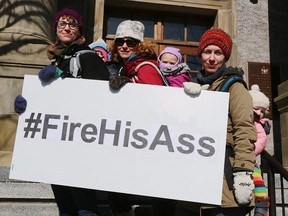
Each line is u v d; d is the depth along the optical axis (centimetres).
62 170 238
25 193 356
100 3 783
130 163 234
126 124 239
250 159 204
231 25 827
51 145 243
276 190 393
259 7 857
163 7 836
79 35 261
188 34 863
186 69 286
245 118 211
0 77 546
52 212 356
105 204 344
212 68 241
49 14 603
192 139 229
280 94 649
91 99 245
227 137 226
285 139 620
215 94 229
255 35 838
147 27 850
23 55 559
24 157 243
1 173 382
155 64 267
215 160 223
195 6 834
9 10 579
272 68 830
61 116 246
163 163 230
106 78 251
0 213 348
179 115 234
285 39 848
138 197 322
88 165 237
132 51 284
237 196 202
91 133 241
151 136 235
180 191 224
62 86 249
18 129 248
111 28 828
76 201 238
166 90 239
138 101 240
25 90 253
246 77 806
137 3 820
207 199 219
